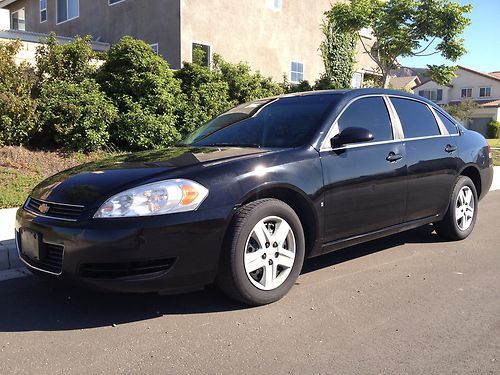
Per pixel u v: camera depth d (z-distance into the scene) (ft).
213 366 9.91
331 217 13.99
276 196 13.17
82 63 33.96
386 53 57.72
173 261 11.34
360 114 15.74
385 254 17.85
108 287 11.05
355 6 54.75
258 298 12.55
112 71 34.14
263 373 9.64
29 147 30.68
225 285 12.24
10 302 13.21
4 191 24.31
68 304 13.07
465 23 52.08
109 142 33.58
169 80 35.19
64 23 62.95
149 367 9.87
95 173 12.84
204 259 11.64
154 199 11.25
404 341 11.00
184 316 12.28
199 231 11.48
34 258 12.22
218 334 11.32
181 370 9.77
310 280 14.98
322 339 11.08
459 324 11.89
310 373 9.62
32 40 52.31
